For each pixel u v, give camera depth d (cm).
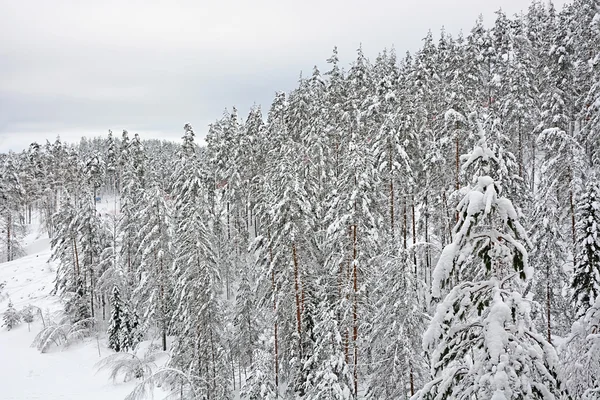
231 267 4184
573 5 4416
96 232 3944
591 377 734
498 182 596
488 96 4291
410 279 1648
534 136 3603
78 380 2877
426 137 3256
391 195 2666
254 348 2705
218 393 2247
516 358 514
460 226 618
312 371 2094
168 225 3288
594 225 1377
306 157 3212
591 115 3034
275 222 2422
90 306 3888
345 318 2012
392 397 1617
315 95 4397
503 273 643
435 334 587
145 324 3228
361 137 3384
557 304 1747
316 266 2598
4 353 3406
